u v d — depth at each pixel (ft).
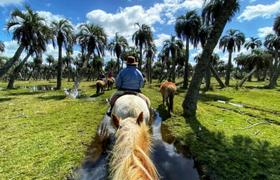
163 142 24.04
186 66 118.21
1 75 79.77
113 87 99.91
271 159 21.09
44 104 50.14
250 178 17.46
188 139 25.84
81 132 27.27
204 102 59.82
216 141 25.70
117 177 7.24
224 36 139.13
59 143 23.36
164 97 41.81
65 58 264.11
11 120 34.04
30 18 78.74
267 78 245.24
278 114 46.03
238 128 32.17
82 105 47.96
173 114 38.24
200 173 17.75
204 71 37.73
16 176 16.74
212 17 88.74
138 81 19.26
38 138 25.02
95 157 19.52
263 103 61.77
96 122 32.17
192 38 116.06
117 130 11.28
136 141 8.94
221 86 118.21
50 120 33.83
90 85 132.87
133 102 15.56
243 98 72.43
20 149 21.76
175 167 18.39
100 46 95.04
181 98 64.03
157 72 292.20
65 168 17.81
